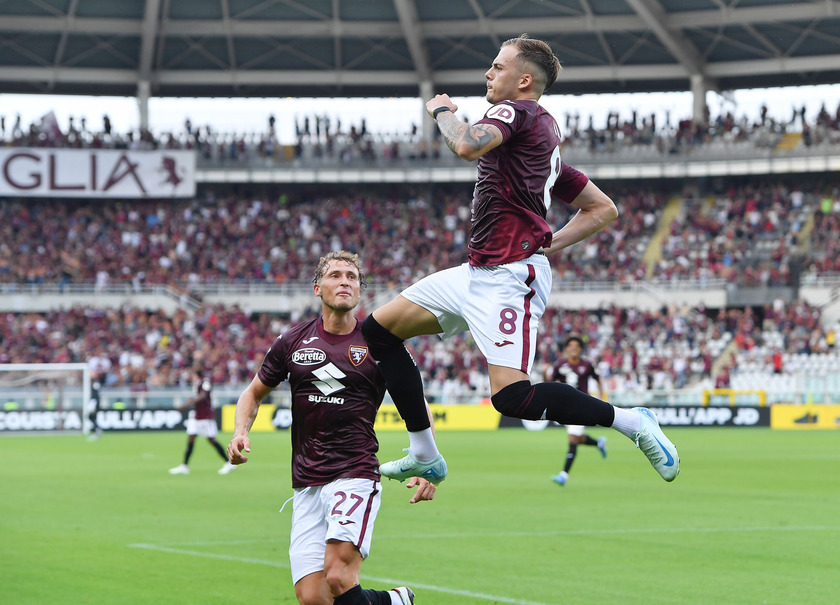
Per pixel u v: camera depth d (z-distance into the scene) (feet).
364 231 152.25
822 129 148.77
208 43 154.51
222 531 38.01
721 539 35.91
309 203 157.17
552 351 129.18
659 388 124.47
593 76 158.30
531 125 16.84
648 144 153.07
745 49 151.02
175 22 146.00
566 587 27.43
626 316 137.39
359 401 19.62
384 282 143.54
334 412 19.54
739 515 42.50
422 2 142.82
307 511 19.75
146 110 157.89
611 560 31.60
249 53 157.48
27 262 141.08
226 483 56.49
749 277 136.15
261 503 46.96
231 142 154.92
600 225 19.38
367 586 27.48
